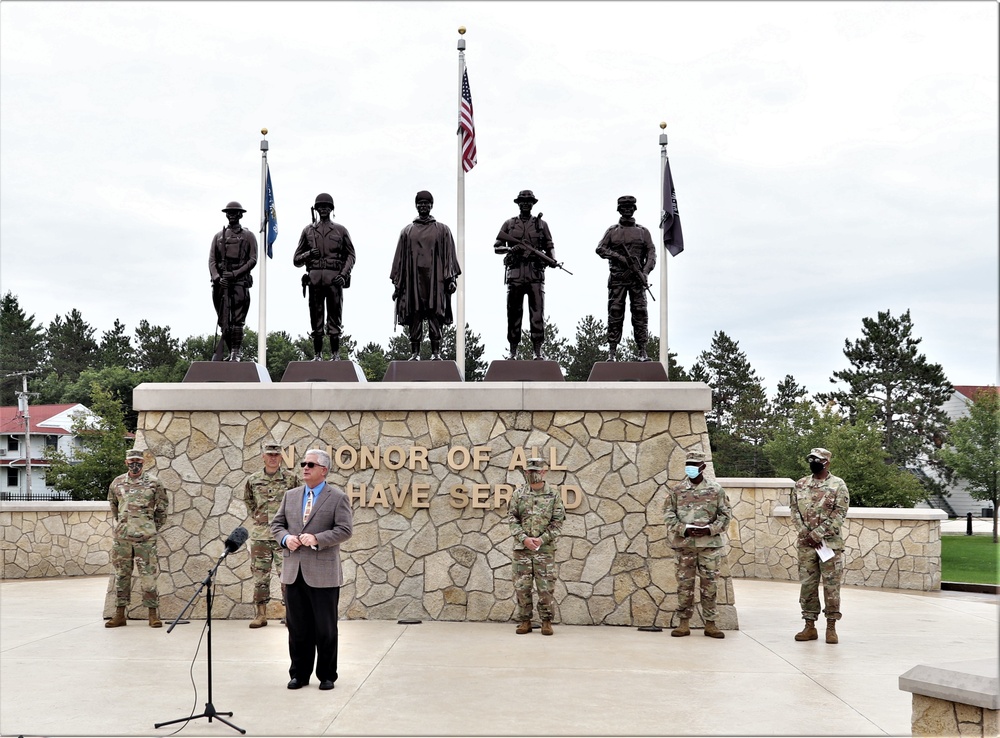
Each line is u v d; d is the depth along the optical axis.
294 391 12.70
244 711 7.68
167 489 12.67
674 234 16.62
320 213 13.81
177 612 12.43
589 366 46.88
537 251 13.34
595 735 7.04
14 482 47.84
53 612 13.12
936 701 5.89
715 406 55.97
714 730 7.19
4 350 52.94
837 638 11.05
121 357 58.88
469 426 12.57
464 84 15.11
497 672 9.16
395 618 12.30
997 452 31.66
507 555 12.31
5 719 7.45
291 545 8.34
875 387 51.00
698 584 12.05
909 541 17.31
